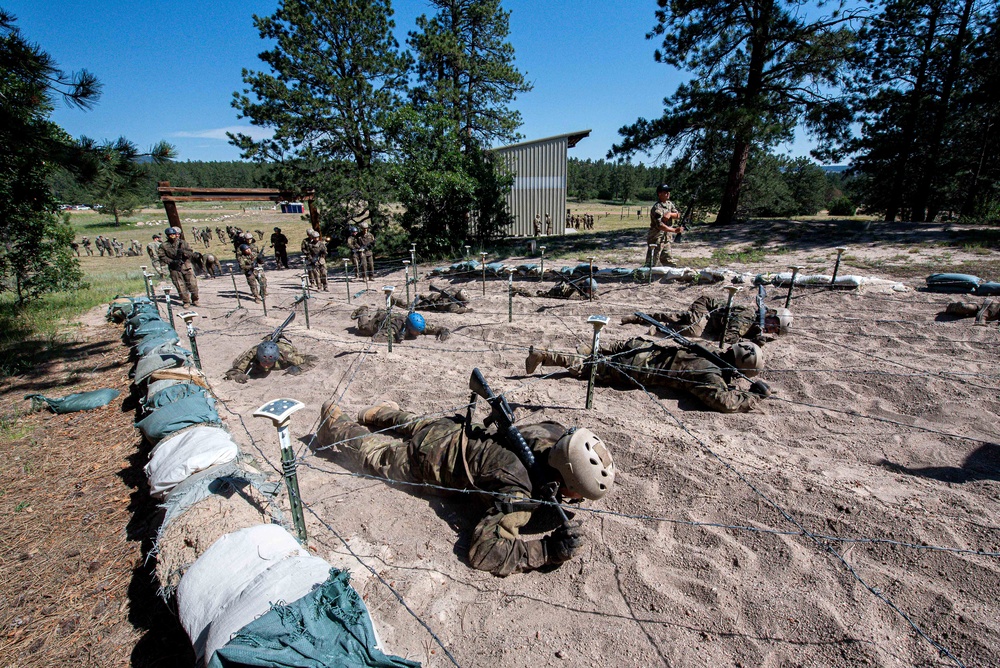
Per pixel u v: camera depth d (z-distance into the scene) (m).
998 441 5.05
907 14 20.27
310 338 9.66
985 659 2.87
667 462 4.66
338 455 5.27
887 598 3.27
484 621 3.32
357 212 23.80
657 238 12.92
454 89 24.92
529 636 3.20
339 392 7.05
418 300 11.73
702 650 3.06
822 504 4.04
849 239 15.30
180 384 5.90
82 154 8.20
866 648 2.98
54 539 4.39
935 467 4.68
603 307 10.59
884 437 5.23
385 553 3.88
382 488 4.68
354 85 22.11
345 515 4.32
